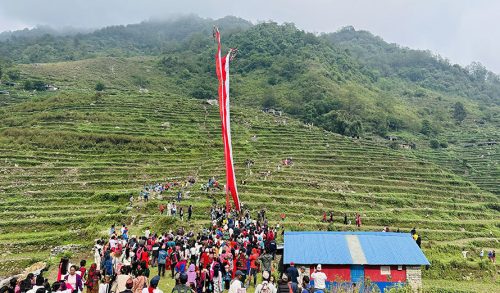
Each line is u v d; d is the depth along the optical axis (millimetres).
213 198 50219
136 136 74062
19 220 40688
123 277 15156
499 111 173000
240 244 25797
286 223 46875
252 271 22875
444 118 153000
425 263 25172
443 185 70812
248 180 59906
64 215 43219
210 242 24156
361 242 27156
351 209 55406
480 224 54688
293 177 63812
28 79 120562
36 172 56688
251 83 158375
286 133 89625
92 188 53406
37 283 15008
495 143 125000
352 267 25297
